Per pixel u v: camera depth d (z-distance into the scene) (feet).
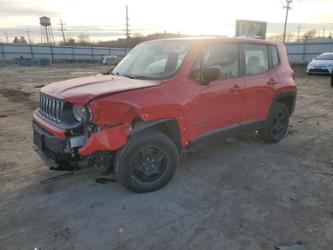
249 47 15.76
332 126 22.63
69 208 11.21
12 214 10.86
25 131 21.45
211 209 11.11
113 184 13.01
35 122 12.97
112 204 11.44
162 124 12.32
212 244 9.20
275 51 17.78
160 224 10.22
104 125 10.54
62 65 144.77
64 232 9.83
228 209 11.10
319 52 118.42
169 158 12.44
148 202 11.59
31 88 46.50
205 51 13.51
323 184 13.07
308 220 10.39
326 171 14.40
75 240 9.44
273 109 17.48
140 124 11.35
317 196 12.05
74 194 12.22
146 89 11.50
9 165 15.20
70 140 10.56
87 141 10.47
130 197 11.94
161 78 12.56
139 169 11.91
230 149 17.33
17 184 13.15
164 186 12.74
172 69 12.80
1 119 25.22
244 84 15.11
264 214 10.77
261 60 16.62
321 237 9.49
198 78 13.03
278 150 17.28
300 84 49.29
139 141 11.50
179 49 13.48
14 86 49.42
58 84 12.82
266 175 13.97
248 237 9.52
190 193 12.28
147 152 11.94
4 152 17.04
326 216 10.64
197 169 14.57
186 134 12.86
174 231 9.84
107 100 10.42
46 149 11.85
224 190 12.53
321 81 53.67
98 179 13.39
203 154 16.51
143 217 10.62
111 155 11.51
